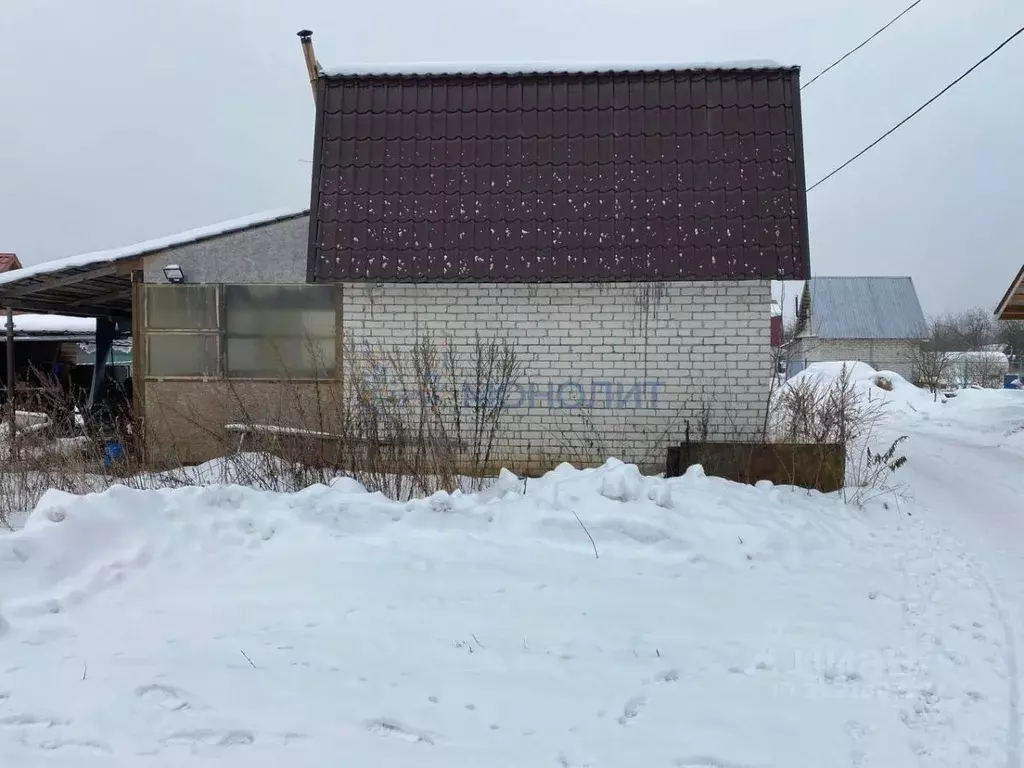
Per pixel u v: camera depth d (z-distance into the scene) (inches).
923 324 1760.6
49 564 185.3
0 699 131.4
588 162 323.3
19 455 289.1
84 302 455.2
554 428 323.0
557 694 135.8
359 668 144.3
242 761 114.3
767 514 243.4
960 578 208.2
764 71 331.3
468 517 225.6
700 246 305.7
